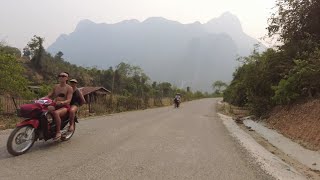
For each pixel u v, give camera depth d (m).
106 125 13.97
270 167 8.10
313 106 15.54
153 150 8.91
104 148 8.77
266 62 23.56
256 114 23.64
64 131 9.14
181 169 7.12
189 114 25.45
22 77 19.06
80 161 7.21
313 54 18.58
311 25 21.58
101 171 6.55
